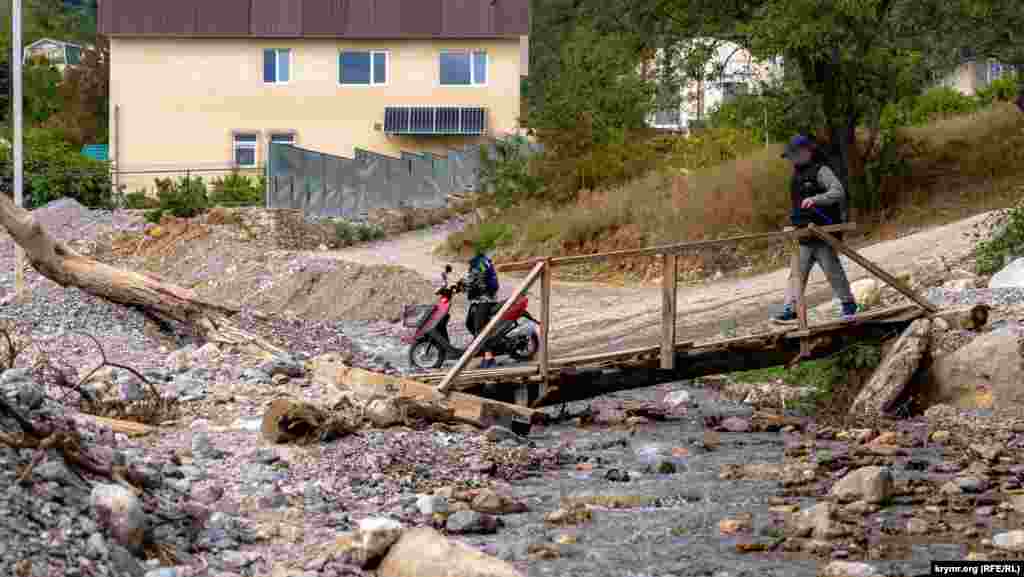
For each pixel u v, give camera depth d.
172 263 29.30
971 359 12.10
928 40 22.95
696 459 10.12
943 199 23.53
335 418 9.64
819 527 7.36
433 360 16.31
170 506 6.95
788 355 12.89
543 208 30.91
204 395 11.07
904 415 12.35
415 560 6.25
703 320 18.06
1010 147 24.91
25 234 14.34
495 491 8.70
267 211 31.44
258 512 7.52
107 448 7.44
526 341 15.66
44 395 8.26
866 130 27.52
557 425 12.43
